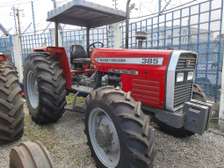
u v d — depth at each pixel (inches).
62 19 140.9
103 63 113.9
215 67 177.0
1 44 385.7
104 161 86.7
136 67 97.4
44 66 127.6
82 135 120.1
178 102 91.6
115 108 76.8
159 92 90.1
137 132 71.9
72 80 142.2
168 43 214.7
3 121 101.9
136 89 98.3
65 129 128.6
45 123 134.3
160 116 92.4
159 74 89.2
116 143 82.9
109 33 264.2
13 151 52.2
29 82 141.9
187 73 95.3
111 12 130.4
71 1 116.4
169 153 101.9
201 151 104.3
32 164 48.0
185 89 96.2
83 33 303.9
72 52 153.3
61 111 132.3
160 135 119.8
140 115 75.1
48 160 50.3
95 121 91.4
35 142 55.3
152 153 72.8
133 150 71.7
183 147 107.8
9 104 102.3
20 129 107.8
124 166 75.0
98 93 85.8
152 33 227.0
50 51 137.3
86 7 117.5
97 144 90.8
